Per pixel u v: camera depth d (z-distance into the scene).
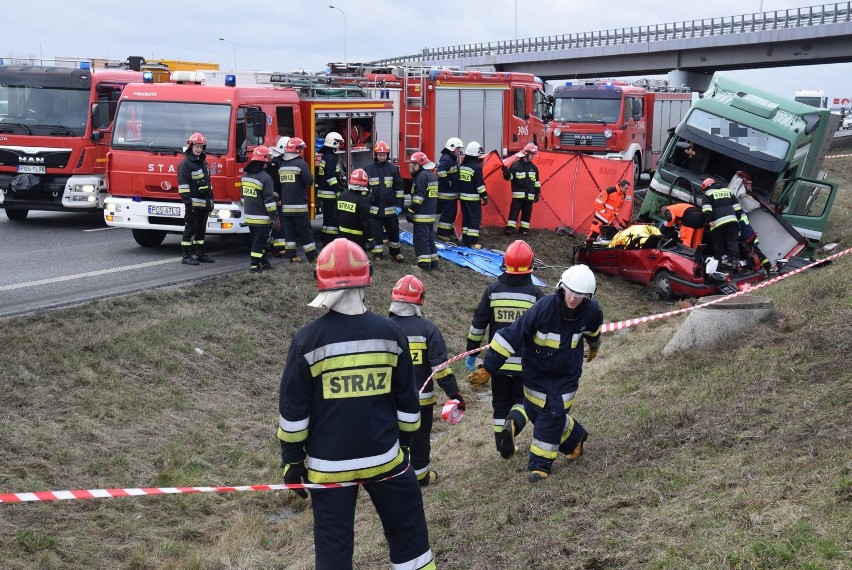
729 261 13.97
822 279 10.47
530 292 6.52
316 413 3.96
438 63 75.75
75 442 7.52
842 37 50.59
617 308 13.95
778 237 15.02
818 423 5.45
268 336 10.91
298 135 15.09
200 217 13.00
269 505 7.39
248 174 12.35
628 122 26.03
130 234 15.91
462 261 15.39
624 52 60.25
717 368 7.55
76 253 13.72
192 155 12.64
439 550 5.02
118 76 16.59
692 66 58.34
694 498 4.77
